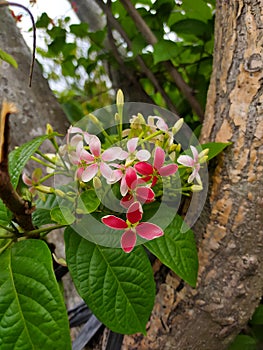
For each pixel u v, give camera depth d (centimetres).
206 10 38
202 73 41
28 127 34
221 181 23
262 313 30
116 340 25
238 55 23
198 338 25
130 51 41
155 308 25
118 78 44
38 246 18
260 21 22
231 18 24
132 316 19
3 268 17
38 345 16
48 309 16
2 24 37
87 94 53
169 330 24
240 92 23
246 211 22
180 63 41
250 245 23
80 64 47
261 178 22
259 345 32
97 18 47
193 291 24
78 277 19
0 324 16
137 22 35
